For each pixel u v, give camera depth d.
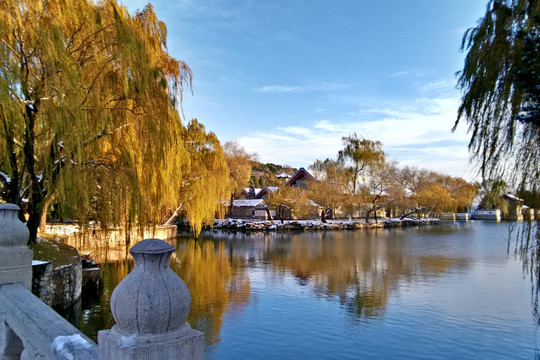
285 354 8.18
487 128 6.39
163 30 12.21
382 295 13.33
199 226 25.77
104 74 10.02
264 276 16.78
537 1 5.66
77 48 9.73
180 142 13.77
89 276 13.05
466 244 31.30
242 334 9.32
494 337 9.28
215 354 8.14
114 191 10.84
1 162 8.68
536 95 5.22
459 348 8.57
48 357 2.35
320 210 56.88
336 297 13.05
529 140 5.96
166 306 1.65
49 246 12.80
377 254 24.38
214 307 11.69
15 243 3.69
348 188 51.44
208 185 25.05
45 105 8.83
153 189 12.71
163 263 1.79
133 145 11.72
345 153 50.47
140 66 10.15
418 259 22.23
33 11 8.64
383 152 50.72
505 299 12.84
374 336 9.27
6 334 3.29
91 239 21.47
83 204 10.12
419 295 13.41
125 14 11.08
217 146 26.22
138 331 1.65
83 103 9.73
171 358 1.66
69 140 8.91
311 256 23.36
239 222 47.66
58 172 10.15
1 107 8.25
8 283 3.58
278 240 34.22
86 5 9.71
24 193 12.02
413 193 62.53
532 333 9.58
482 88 6.37
